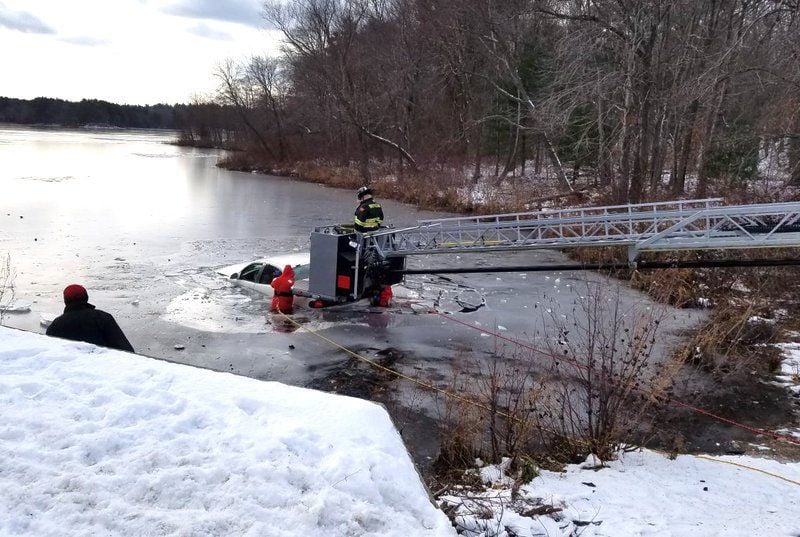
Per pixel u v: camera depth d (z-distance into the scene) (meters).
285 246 18.30
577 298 13.09
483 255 18.61
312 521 2.83
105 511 2.75
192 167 54.75
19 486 2.84
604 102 25.66
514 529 4.15
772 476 5.82
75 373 4.02
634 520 4.50
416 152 41.03
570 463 6.17
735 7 23.05
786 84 19.19
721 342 10.02
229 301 12.27
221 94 60.97
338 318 11.40
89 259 15.80
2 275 13.65
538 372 8.77
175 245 18.17
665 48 22.06
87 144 87.12
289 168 50.66
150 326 10.61
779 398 8.34
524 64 33.72
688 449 6.83
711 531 4.32
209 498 2.90
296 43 45.22
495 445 6.19
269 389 3.96
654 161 23.11
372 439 3.48
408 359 9.38
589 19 22.59
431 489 5.30
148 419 3.51
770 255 13.57
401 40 40.56
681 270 13.55
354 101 41.03
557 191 30.08
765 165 25.44
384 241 11.77
